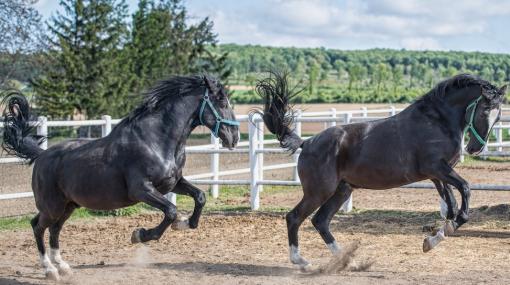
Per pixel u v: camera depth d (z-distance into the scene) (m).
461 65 156.25
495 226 12.66
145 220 14.25
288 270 9.59
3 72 36.50
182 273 9.42
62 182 8.98
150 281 8.95
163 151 8.83
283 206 15.86
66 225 13.67
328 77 145.12
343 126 9.92
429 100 9.74
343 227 12.96
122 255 10.92
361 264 9.45
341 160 9.77
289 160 25.02
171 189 9.04
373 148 9.63
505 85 9.66
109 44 43.25
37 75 41.59
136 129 8.84
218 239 12.10
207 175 16.86
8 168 21.19
